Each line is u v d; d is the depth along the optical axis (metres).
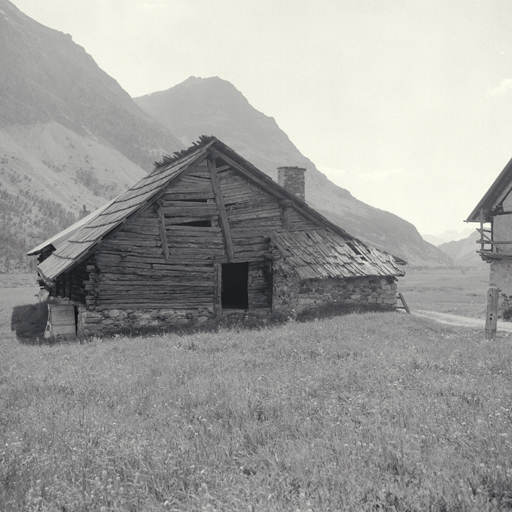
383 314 21.20
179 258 21.91
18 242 131.25
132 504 4.44
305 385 8.48
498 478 4.37
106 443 5.89
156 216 21.62
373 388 8.25
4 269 103.31
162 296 21.48
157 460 5.30
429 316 25.28
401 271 24.88
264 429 6.25
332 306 23.17
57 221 173.38
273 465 4.99
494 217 28.52
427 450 5.14
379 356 11.40
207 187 22.77
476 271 171.75
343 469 4.78
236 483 4.72
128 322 20.84
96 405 8.17
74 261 19.53
